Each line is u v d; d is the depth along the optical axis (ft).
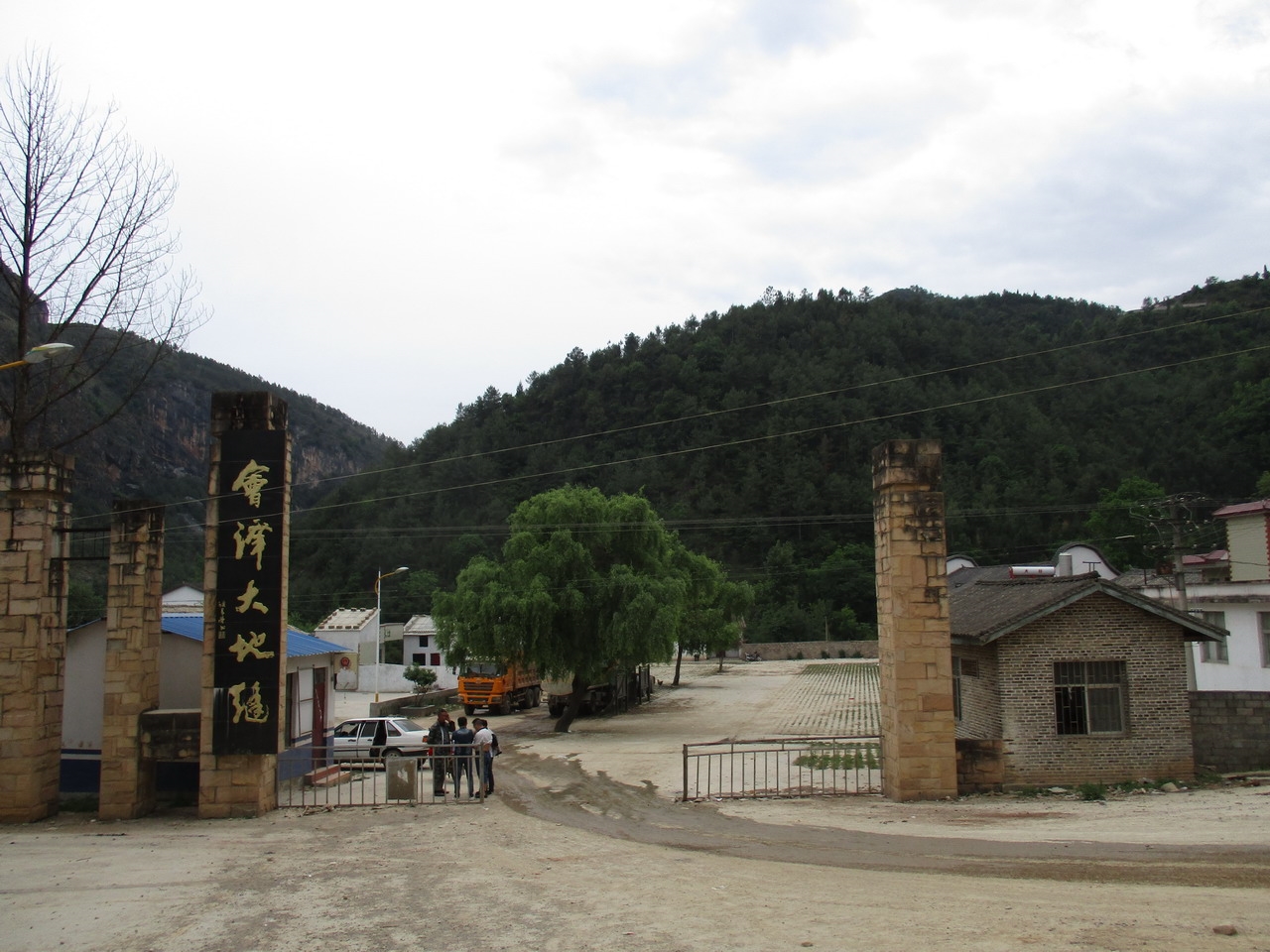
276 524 59.77
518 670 144.46
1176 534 106.63
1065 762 61.82
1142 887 35.65
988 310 625.41
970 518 285.43
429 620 217.15
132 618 60.59
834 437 366.22
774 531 337.72
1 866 45.68
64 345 48.08
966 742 61.87
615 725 121.80
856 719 122.83
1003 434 326.03
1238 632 99.81
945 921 31.65
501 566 119.96
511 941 31.48
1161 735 62.13
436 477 338.54
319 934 33.14
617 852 47.19
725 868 42.37
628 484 354.74
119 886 41.11
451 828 55.36
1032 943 28.66
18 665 58.90
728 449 369.71
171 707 66.18
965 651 70.95
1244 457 253.85
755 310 496.23
